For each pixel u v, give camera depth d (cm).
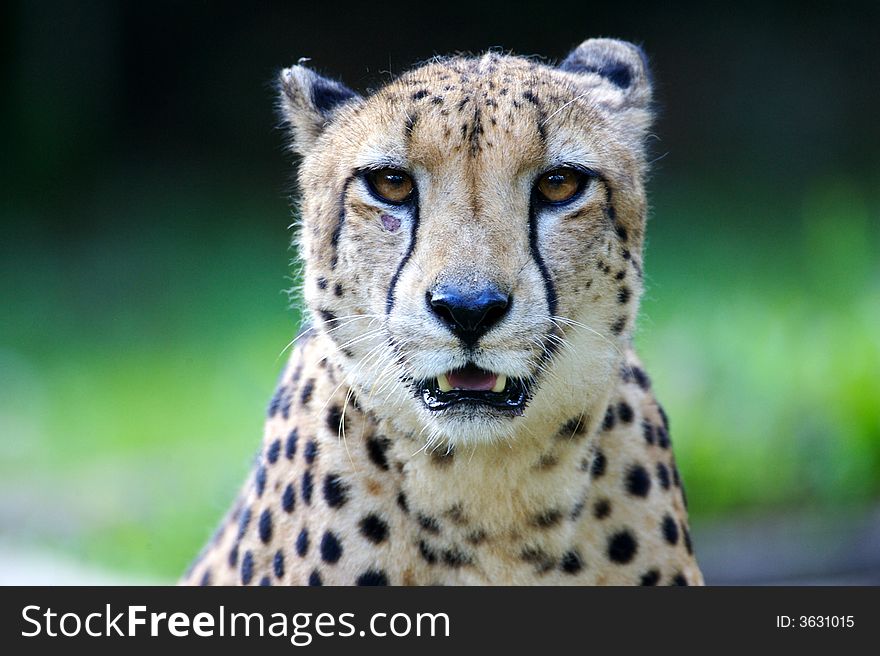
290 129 736
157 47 3036
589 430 631
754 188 2862
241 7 3061
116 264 2494
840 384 1363
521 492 629
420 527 639
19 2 2911
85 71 2966
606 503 653
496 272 588
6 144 2906
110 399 1844
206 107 3058
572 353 622
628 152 654
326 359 662
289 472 670
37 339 2147
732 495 1323
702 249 2434
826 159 2978
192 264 2484
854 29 3055
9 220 2733
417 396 614
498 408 604
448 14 3091
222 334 2116
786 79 3061
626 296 646
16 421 1759
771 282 2141
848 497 1324
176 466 1522
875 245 1927
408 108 618
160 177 2941
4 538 1395
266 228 2678
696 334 1489
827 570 1222
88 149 2956
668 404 1382
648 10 3070
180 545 1343
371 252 625
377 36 3088
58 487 1514
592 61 731
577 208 620
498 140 603
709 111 3062
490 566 643
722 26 3080
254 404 1645
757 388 1379
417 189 620
